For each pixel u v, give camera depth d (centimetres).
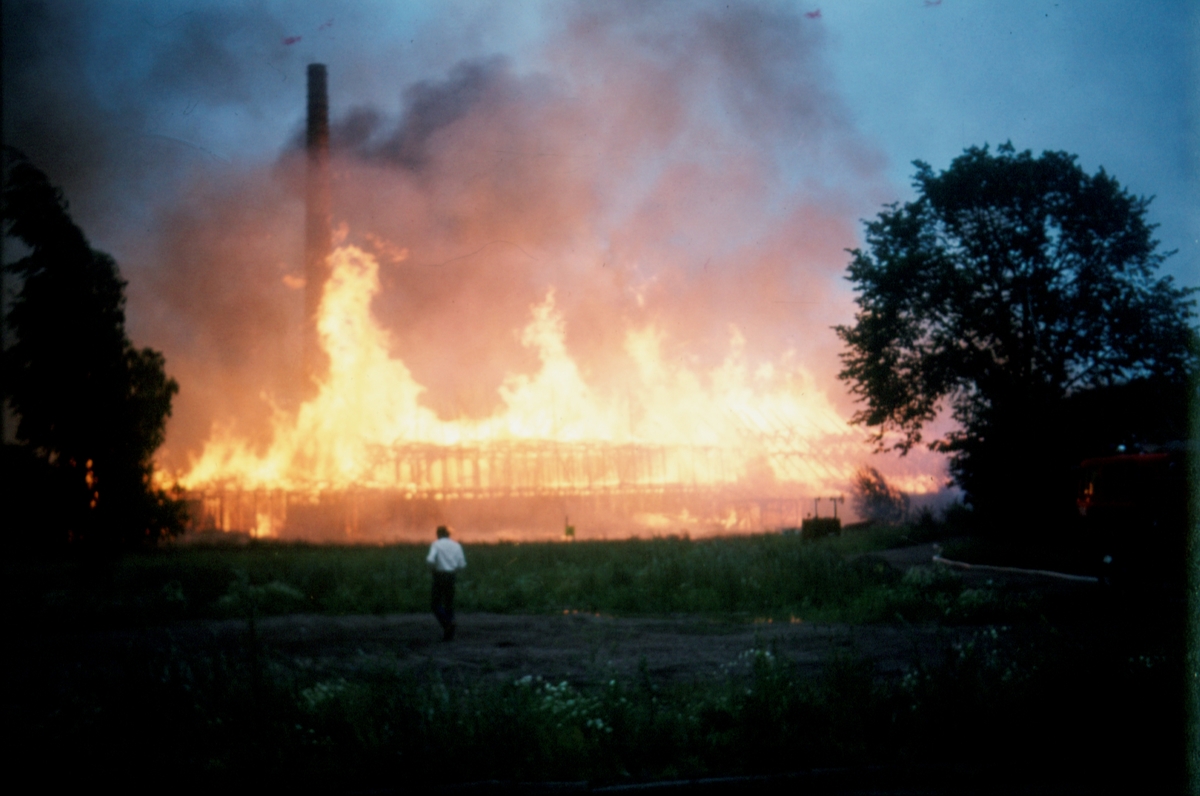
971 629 1317
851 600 1678
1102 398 3625
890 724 713
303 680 852
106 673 1030
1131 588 1620
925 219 4003
